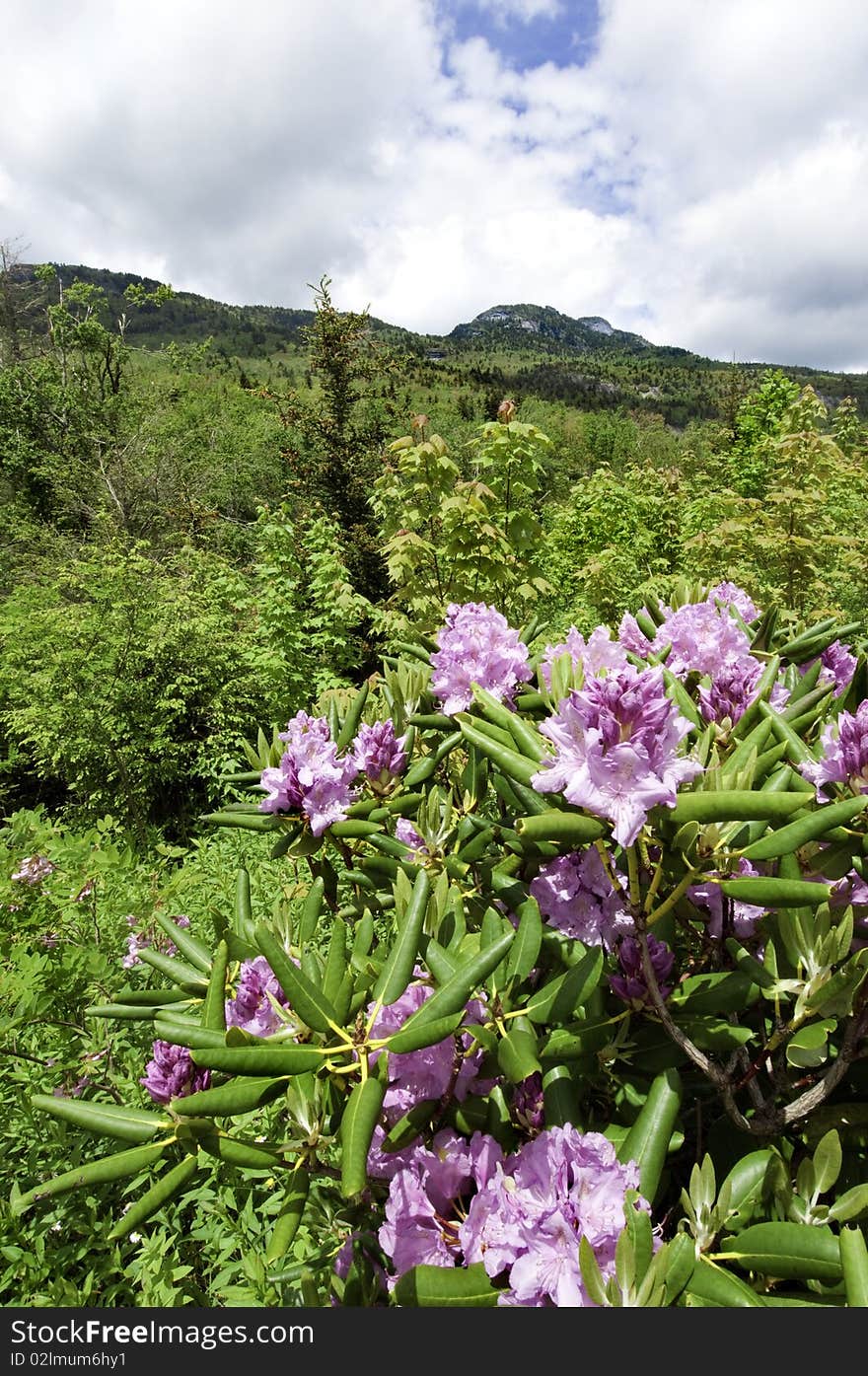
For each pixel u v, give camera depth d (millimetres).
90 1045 2629
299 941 1642
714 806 1085
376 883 1875
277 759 2180
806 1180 1110
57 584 10047
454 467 6895
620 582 10062
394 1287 1084
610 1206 1018
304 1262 1741
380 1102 1089
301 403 14344
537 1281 962
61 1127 2422
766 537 7418
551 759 1250
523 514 7129
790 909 1284
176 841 7680
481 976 1193
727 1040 1234
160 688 8062
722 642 2062
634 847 1241
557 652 1679
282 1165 1284
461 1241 1118
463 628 2066
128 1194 2389
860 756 1306
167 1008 1624
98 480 18469
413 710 2412
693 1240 1088
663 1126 1192
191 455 22172
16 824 4180
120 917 3377
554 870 1525
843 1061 1187
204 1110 1072
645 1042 1357
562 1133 1068
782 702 1906
